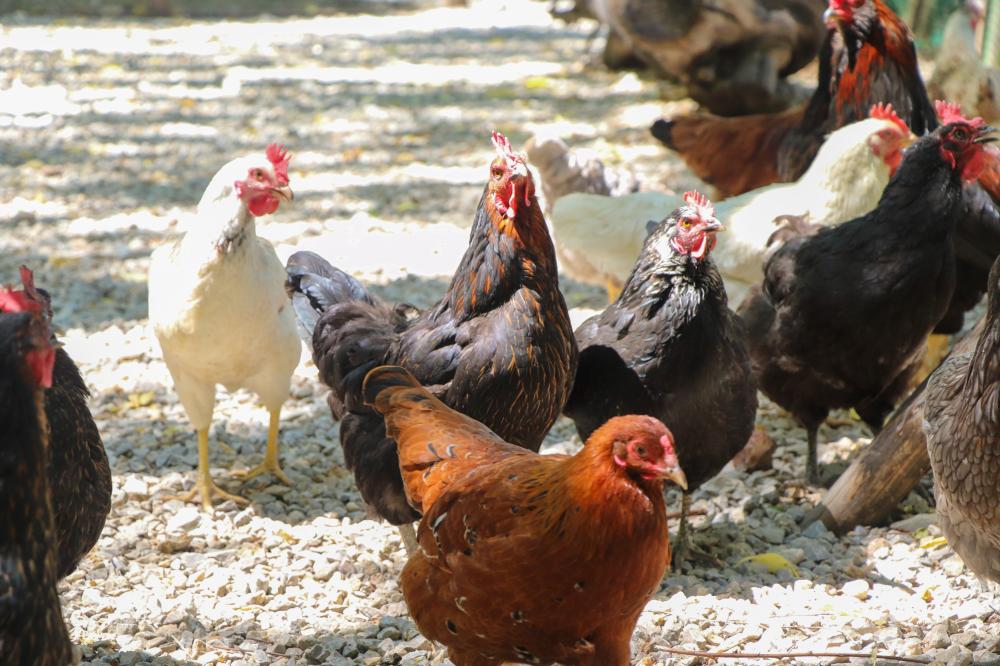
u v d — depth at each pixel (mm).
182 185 12172
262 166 5309
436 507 3766
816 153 7684
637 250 7219
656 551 3383
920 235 5242
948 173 5227
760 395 7402
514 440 4699
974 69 9203
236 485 6156
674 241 4793
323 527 5668
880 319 5332
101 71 18359
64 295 9055
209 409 5848
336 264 9594
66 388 4137
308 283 5492
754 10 11727
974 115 9133
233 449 6617
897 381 5836
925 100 7527
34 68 18391
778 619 4598
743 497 5914
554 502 3379
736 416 4961
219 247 5301
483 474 3701
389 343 4871
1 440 2787
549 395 4637
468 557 3555
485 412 4570
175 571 5164
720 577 5082
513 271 4562
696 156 8836
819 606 4707
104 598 4879
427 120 14922
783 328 5547
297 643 4488
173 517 5746
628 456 3271
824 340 5457
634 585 3391
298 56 20234
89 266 9727
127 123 14969
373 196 11727
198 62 19422
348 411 4910
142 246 10266
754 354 5781
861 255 5328
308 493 6094
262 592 4980
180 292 5395
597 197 7504
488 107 15422
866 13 7305
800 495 5930
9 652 2777
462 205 11367
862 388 5645
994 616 4543
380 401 4258
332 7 27766
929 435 4203
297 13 26641
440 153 13344
